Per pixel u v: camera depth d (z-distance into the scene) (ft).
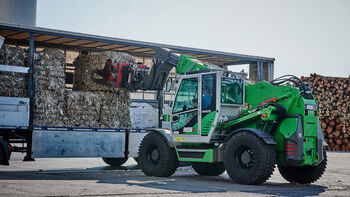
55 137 34.17
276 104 26.89
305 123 26.02
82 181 25.98
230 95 28.84
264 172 24.93
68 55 46.75
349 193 22.41
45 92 35.96
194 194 20.52
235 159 26.35
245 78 29.60
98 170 35.04
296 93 26.48
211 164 32.42
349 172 35.88
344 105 69.62
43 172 31.83
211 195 20.26
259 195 20.66
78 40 41.37
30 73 34.76
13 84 34.45
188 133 29.50
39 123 34.88
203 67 30.55
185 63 31.89
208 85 28.76
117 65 38.68
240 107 29.30
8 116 32.50
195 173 34.78
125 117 39.83
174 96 30.71
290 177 28.58
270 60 46.24
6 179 26.20
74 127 35.01
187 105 29.86
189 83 30.01
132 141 37.73
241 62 48.88
